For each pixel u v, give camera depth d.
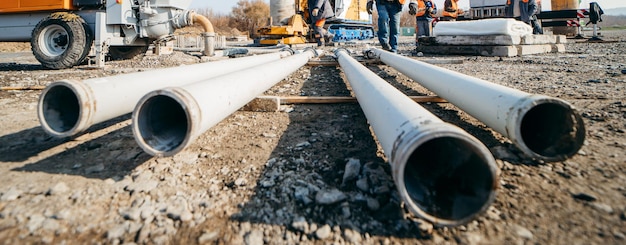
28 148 2.02
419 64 3.38
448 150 1.29
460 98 2.11
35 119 2.67
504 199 1.39
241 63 3.92
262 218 1.32
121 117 2.81
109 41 6.23
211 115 1.52
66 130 1.61
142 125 1.40
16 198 1.42
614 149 1.85
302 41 14.61
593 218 1.25
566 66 5.52
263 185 1.56
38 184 1.55
